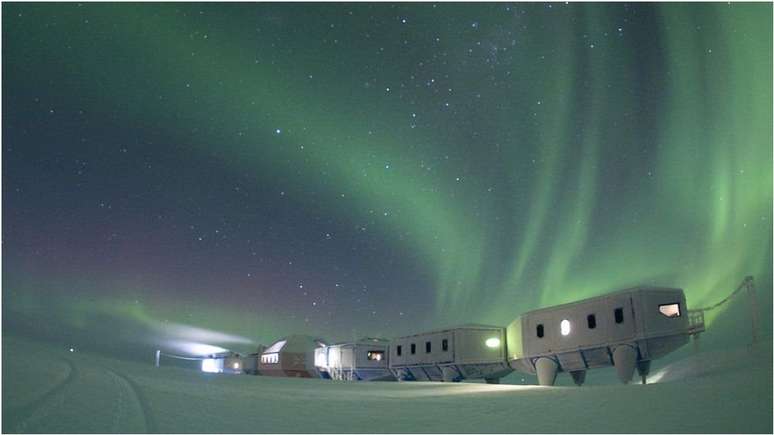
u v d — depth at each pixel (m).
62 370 14.14
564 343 27.05
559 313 27.84
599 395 12.70
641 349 24.11
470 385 20.86
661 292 24.52
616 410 10.48
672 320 24.11
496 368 32.62
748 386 12.11
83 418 8.46
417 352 38.09
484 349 33.56
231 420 9.18
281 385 18.00
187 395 11.77
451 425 9.29
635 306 24.39
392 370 40.28
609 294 25.67
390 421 9.66
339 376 45.12
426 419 9.89
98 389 11.36
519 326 30.53
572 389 15.42
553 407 11.18
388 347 44.16
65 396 10.15
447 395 14.34
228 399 11.70
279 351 52.00
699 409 10.10
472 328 34.72
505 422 9.55
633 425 9.05
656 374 27.81
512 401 12.37
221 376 20.81
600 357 25.75
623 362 24.02
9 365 13.65
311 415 10.12
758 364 17.78
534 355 28.66
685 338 24.09
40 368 13.91
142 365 21.02
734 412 9.69
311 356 51.66
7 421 8.03
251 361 56.31
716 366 20.98
